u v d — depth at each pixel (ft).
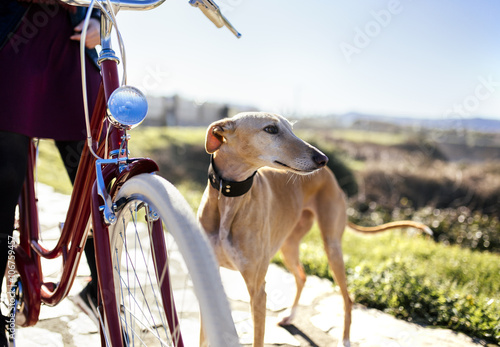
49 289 6.03
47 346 7.66
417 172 41.65
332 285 13.07
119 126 4.58
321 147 48.52
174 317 4.11
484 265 17.31
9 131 5.30
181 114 72.18
